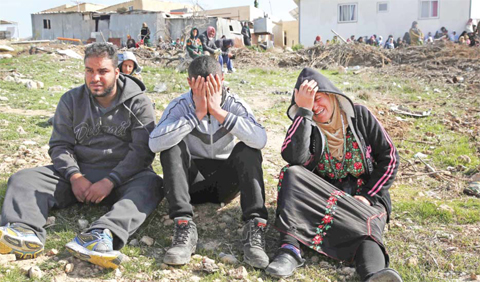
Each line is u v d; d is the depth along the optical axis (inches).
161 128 111.7
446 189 162.2
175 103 120.7
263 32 1136.8
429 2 932.6
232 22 990.4
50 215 122.0
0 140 187.5
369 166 114.3
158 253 109.4
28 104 272.1
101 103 122.7
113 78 118.3
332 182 118.8
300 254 105.0
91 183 119.0
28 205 105.2
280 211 106.8
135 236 116.4
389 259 106.7
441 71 464.1
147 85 370.0
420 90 374.0
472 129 248.4
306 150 110.2
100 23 1043.3
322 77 111.7
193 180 123.5
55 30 1112.2
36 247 100.5
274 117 270.7
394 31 965.8
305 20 1021.2
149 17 982.4
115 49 118.8
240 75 469.4
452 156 200.1
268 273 100.5
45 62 466.0
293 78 471.5
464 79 415.5
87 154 123.2
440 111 293.1
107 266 97.8
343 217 104.6
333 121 114.1
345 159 115.7
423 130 248.8
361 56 593.3
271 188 156.3
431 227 128.6
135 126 122.7
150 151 123.0
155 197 116.5
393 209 140.3
